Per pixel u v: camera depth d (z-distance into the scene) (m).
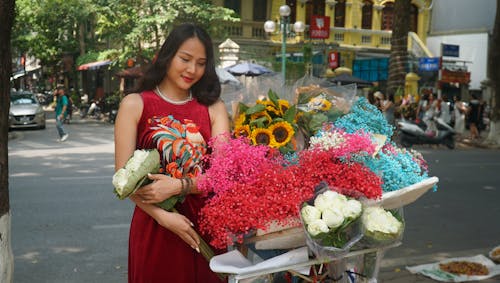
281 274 2.93
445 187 9.23
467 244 5.86
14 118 19.81
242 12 24.88
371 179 2.38
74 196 8.00
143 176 2.25
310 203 2.35
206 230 2.47
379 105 15.96
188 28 2.47
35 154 12.84
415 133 16.06
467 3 29.28
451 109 22.91
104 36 22.89
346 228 2.31
